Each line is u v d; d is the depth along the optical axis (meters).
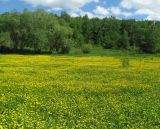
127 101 30.34
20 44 128.62
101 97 32.03
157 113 25.77
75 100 29.92
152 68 62.84
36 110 25.86
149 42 170.75
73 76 47.84
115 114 25.30
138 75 50.81
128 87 38.28
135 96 33.16
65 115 24.80
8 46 127.06
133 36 188.88
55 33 129.00
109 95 33.41
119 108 27.14
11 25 128.50
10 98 29.11
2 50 127.38
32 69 55.53
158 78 47.75
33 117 23.44
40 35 126.31
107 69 58.81
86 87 37.62
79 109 26.50
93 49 169.50
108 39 193.00
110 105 28.34
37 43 126.69
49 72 51.78
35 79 43.16
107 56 104.62
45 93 33.12
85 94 33.53
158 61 82.19
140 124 22.56
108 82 42.66
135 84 40.94
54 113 25.09
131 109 26.61
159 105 28.42
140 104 28.86
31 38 127.31
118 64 70.56
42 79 43.41
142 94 34.22
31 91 33.94
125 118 24.16
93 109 26.95
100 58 90.88
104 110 26.31
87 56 103.06
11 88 34.97
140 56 108.81
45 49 131.25
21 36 127.56
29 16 128.00
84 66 64.12
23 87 36.09
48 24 130.62
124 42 184.50
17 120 22.25
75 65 66.00
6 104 26.78
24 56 94.88
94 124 22.69
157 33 176.25
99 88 37.16
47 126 21.23
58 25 131.25
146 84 41.16
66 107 26.70
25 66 61.34
